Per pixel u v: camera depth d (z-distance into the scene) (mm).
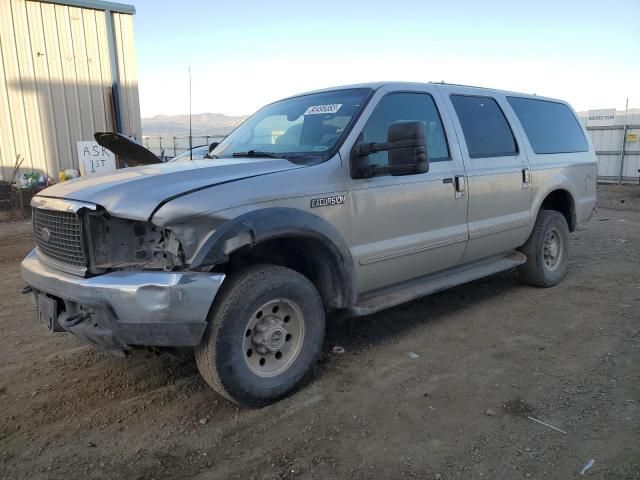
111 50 14125
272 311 3592
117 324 3098
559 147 6449
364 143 4055
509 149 5664
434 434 3209
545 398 3621
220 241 3188
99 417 3463
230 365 3307
